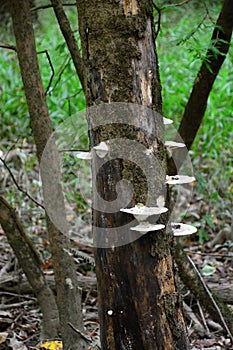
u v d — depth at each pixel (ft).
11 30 19.60
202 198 14.71
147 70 7.43
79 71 9.35
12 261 11.89
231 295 10.53
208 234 14.21
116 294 7.45
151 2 7.50
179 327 7.55
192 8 14.65
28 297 10.90
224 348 9.86
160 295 7.46
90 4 7.39
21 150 15.99
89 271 11.91
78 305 8.93
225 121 16.67
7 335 9.79
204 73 9.65
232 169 16.10
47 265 12.27
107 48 7.37
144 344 7.45
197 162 15.53
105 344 7.63
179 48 18.89
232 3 9.24
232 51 12.07
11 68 19.86
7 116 18.08
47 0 15.35
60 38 19.33
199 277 9.35
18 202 14.29
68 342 8.87
